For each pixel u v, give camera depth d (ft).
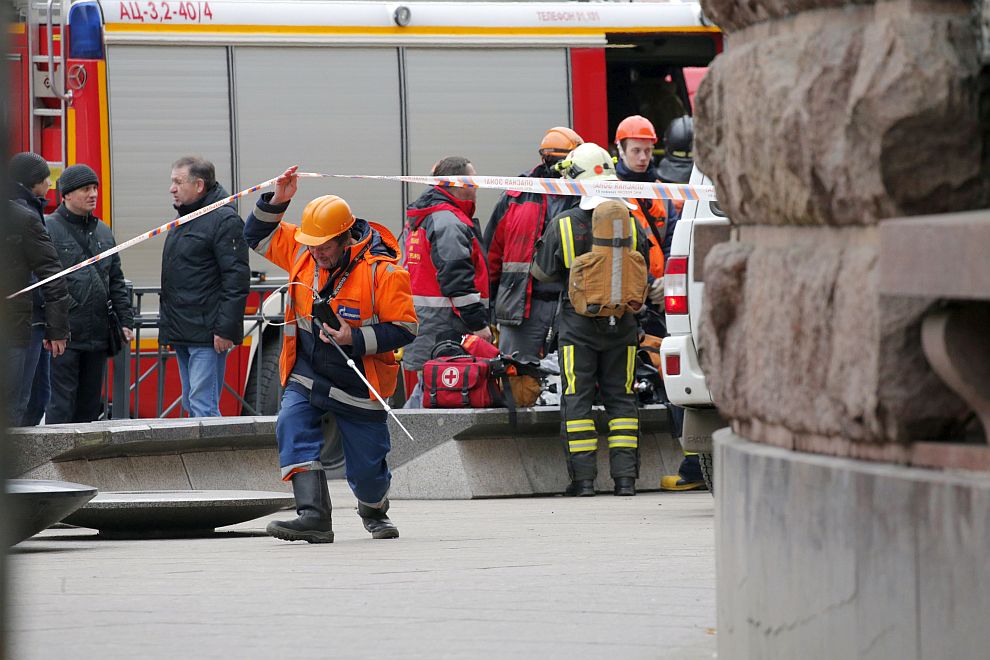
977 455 33.17
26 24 149.38
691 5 177.88
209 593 60.80
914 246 31.89
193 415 123.85
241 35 163.22
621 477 116.47
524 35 172.55
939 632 32.17
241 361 154.61
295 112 165.48
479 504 111.55
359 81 167.63
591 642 47.75
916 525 32.68
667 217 122.52
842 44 35.94
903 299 34.24
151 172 159.74
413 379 153.99
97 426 109.29
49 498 77.56
